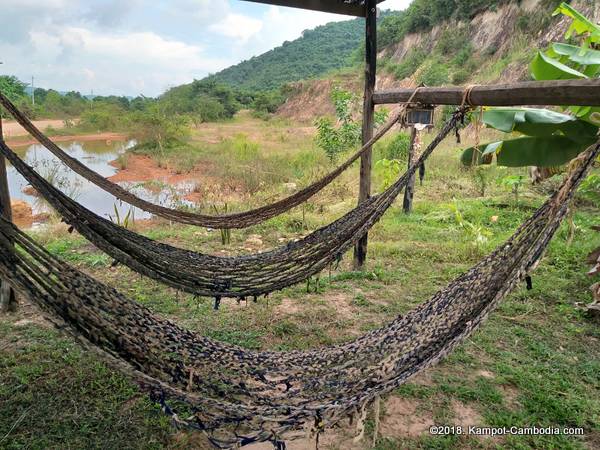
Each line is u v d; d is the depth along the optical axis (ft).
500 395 9.40
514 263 6.47
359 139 35.68
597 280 14.64
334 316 12.98
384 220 21.72
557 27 51.83
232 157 47.16
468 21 77.20
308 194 12.28
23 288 5.76
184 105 106.83
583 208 22.76
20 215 28.45
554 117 9.11
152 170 45.50
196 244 19.07
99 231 8.75
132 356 6.44
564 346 11.39
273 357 7.68
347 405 5.80
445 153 35.29
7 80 103.40
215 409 5.66
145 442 8.02
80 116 100.83
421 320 7.21
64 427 8.27
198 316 12.85
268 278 10.00
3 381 9.46
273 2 13.26
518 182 23.84
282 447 5.72
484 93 9.37
